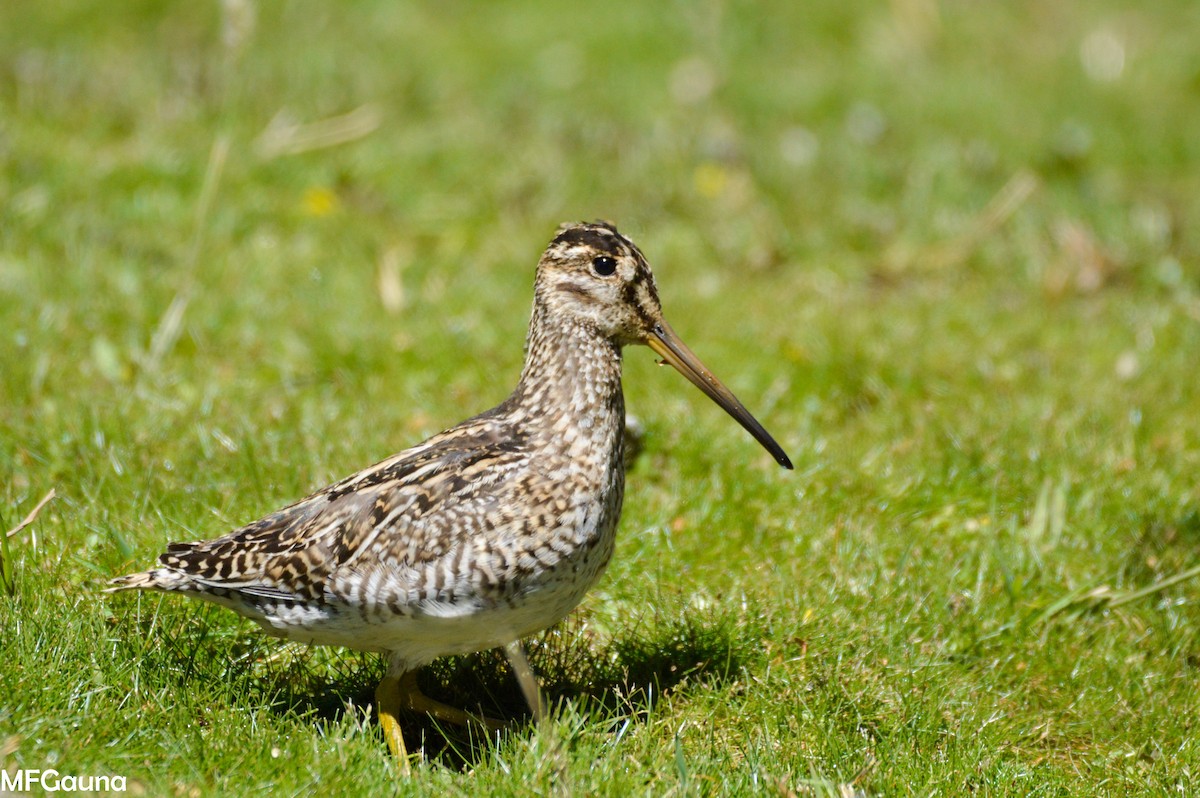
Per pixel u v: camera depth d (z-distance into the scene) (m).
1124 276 15.77
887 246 16.39
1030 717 8.83
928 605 9.59
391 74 19.22
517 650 7.94
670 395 12.47
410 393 12.26
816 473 11.08
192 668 8.34
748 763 7.86
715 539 10.27
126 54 18.69
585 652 9.02
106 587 8.34
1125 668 9.27
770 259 15.88
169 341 12.35
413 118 18.28
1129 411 12.27
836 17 22.23
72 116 16.72
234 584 7.63
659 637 9.10
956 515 10.87
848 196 17.50
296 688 8.56
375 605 7.55
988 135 19.12
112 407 11.19
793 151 18.53
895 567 10.02
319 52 19.41
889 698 8.77
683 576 9.80
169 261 14.05
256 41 19.38
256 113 17.48
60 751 7.27
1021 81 21.08
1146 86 21.20
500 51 20.59
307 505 7.86
